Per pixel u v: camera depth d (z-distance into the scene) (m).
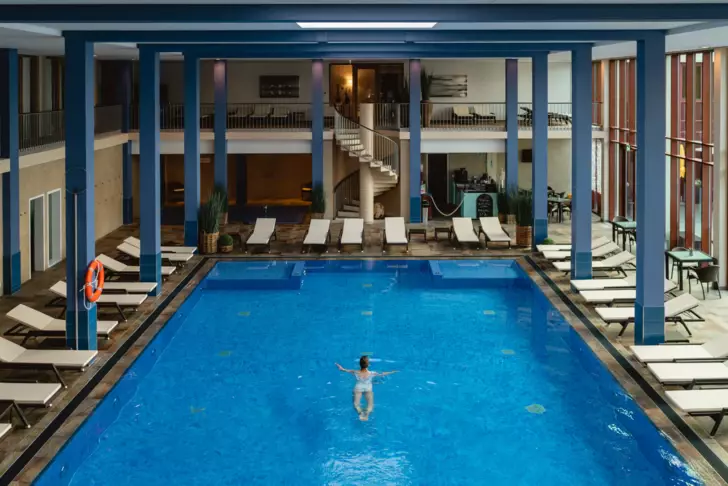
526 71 31.97
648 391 11.44
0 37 14.27
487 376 12.80
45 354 11.85
